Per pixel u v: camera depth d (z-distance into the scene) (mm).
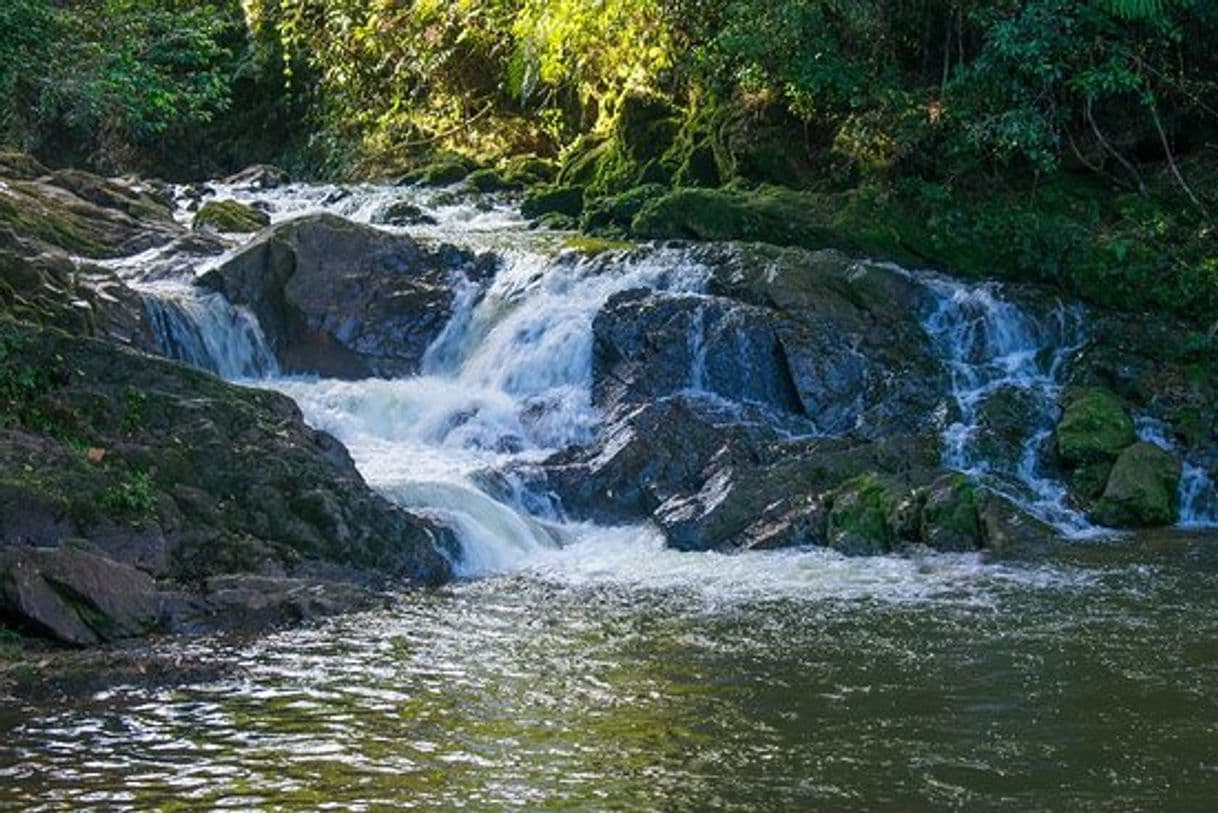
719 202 20156
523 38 25484
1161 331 17922
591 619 11984
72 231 19672
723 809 8219
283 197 25141
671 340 17297
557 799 8336
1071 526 15203
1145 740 9203
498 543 14180
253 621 11688
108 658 10500
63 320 15844
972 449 16078
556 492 15508
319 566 12875
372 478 14789
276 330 18484
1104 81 19109
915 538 14453
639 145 23094
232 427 13688
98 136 31312
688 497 15188
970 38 20875
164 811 8109
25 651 10727
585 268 18828
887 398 16875
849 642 11281
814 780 8617
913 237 19609
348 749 9039
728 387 17188
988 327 17969
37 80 16500
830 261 18344
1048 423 16641
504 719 9586
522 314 18141
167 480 12914
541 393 17594
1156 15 19125
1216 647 11031
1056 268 18984
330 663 10711
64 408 13203
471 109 28953
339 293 18547
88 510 12047
